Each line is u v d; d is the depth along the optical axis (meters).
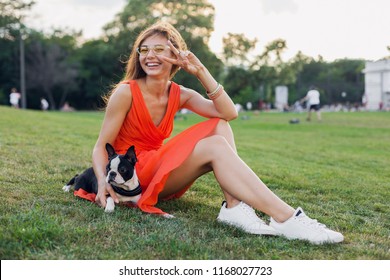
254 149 11.34
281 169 8.00
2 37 63.97
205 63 52.72
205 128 4.52
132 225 4.03
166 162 4.41
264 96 66.44
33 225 3.76
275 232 4.08
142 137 4.72
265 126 22.08
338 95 81.50
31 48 63.62
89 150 8.71
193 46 51.75
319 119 26.56
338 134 17.73
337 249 3.86
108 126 4.66
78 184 5.01
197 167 4.43
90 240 3.65
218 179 4.27
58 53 64.44
